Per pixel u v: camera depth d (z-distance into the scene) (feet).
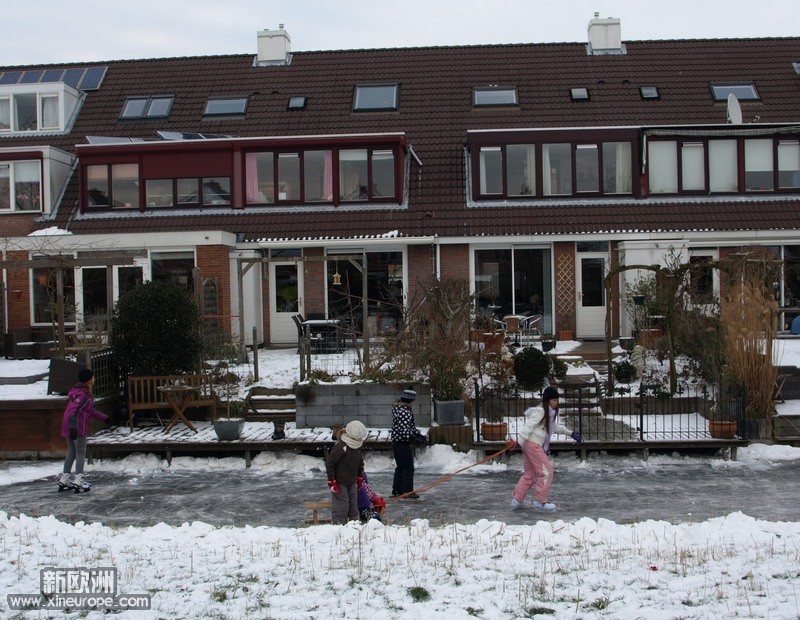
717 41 93.15
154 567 28.02
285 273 75.77
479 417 50.98
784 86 85.51
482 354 56.44
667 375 56.03
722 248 73.05
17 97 86.33
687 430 49.19
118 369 54.29
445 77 90.17
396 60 93.50
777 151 76.18
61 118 85.92
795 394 55.31
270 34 94.27
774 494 39.83
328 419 51.62
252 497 41.06
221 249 69.00
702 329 55.72
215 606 24.35
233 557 28.99
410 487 40.06
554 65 91.25
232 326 70.08
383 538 31.17
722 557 27.91
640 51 92.48
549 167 76.69
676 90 86.02
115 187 78.07
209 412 53.83
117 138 79.36
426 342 52.75
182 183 77.82
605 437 47.37
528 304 74.18
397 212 75.92
